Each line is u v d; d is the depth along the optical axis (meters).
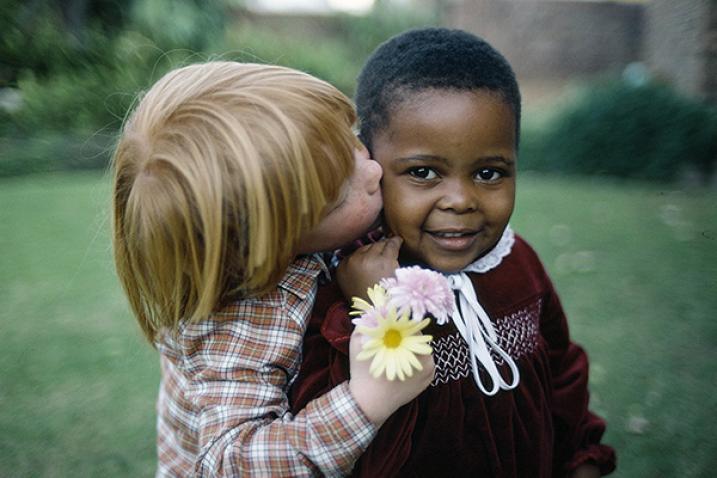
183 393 1.14
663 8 8.14
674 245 4.76
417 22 13.17
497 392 1.14
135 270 1.03
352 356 0.94
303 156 0.92
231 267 0.97
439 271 1.09
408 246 1.08
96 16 9.56
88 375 2.94
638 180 7.96
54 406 2.69
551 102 10.88
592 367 2.93
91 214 5.56
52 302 3.75
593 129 8.20
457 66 1.02
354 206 1.01
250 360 0.99
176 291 0.97
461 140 1.00
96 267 4.33
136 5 9.66
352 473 1.09
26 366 3.02
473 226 1.05
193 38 9.81
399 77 1.04
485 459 1.14
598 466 1.40
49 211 5.68
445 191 1.03
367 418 0.91
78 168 7.98
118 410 2.66
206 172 0.91
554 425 1.39
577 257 4.48
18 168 7.54
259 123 0.92
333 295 1.10
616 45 10.56
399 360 0.84
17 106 8.47
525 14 11.41
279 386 1.01
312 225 0.97
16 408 2.67
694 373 2.87
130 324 3.46
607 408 2.60
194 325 1.01
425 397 1.11
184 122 0.95
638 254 4.54
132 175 1.00
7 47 8.71
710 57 7.35
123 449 2.41
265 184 0.91
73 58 8.98
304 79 1.02
